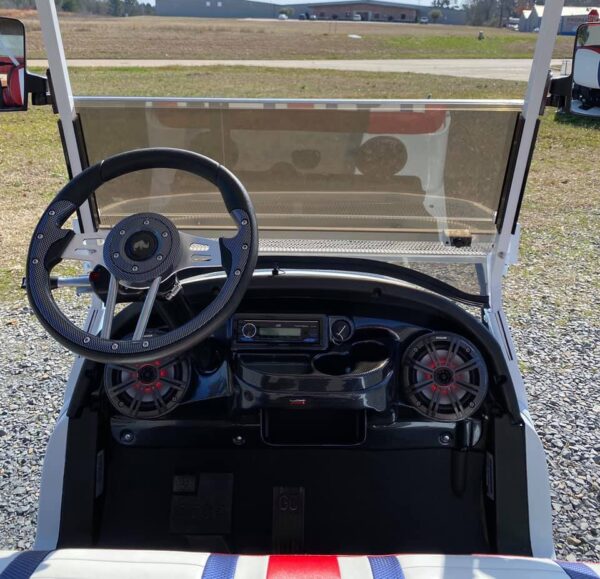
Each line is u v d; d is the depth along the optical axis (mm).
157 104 1981
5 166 10125
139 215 1585
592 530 2789
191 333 1495
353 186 2154
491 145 1988
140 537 2021
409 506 2072
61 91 1848
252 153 2098
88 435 1884
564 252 6691
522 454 1871
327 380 1852
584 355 4473
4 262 6191
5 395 3859
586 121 14000
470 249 2146
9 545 2676
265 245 2217
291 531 2043
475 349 1908
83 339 1501
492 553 1892
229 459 2139
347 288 1932
